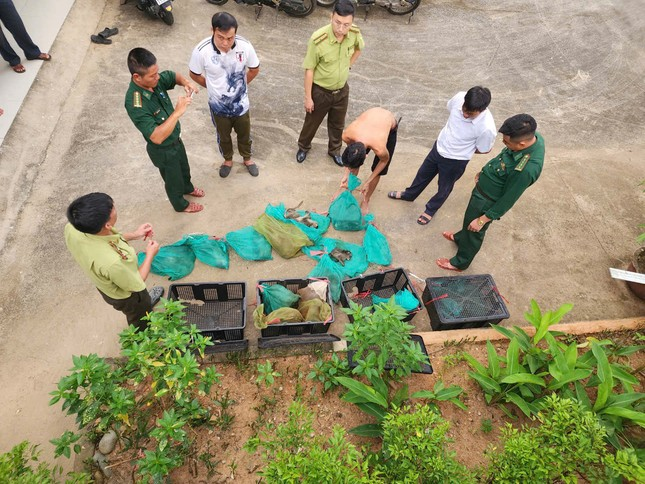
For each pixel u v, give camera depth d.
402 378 3.09
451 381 3.15
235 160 4.79
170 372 2.26
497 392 2.95
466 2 7.44
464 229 3.65
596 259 4.27
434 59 6.34
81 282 3.66
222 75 3.61
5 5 4.47
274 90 5.57
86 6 6.05
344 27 3.56
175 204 4.04
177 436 2.25
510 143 2.91
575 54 6.64
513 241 4.36
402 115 5.51
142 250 3.88
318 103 4.21
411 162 5.01
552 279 4.09
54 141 4.64
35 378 3.14
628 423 2.82
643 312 3.92
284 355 3.19
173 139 3.46
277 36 6.31
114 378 2.36
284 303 3.27
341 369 3.01
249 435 2.80
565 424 2.17
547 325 2.98
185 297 3.54
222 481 2.61
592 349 2.81
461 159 3.63
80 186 4.31
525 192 4.81
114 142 4.72
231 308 3.60
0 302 3.48
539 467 2.06
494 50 6.59
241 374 3.08
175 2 6.43
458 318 3.43
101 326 3.43
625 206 4.75
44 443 2.86
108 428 2.72
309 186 4.63
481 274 3.76
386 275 3.72
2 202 4.05
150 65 2.90
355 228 4.24
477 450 2.83
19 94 4.77
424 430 2.27
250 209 4.35
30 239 3.87
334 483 2.00
